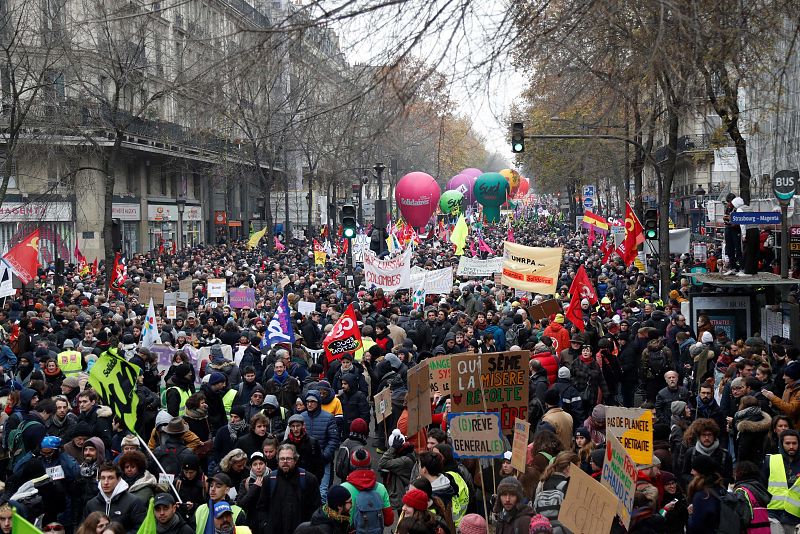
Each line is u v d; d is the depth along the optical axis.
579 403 15.48
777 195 20.11
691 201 61.59
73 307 24.61
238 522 9.55
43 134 41.25
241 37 8.70
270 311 26.55
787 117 21.73
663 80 10.70
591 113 13.54
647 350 17.67
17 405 13.40
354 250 46.72
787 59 10.88
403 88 8.59
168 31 32.78
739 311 20.81
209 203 75.50
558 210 138.12
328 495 9.48
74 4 33.44
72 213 54.75
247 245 65.00
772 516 9.92
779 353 15.04
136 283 35.81
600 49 10.62
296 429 11.73
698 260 38.12
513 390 10.97
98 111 41.59
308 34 8.37
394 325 21.09
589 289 23.33
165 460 11.66
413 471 10.87
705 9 9.75
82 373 16.14
